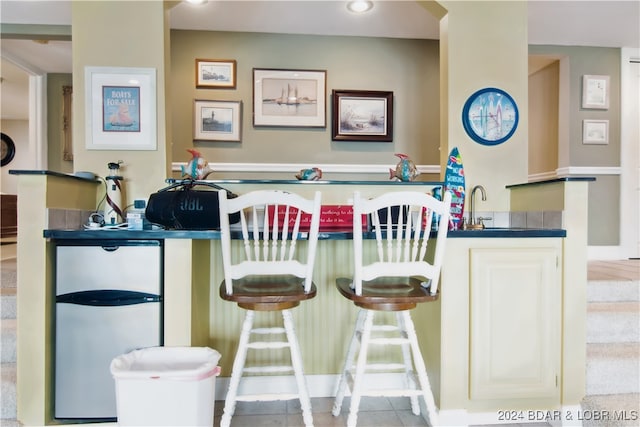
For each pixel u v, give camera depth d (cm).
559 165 387
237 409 200
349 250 217
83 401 165
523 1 241
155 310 166
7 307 217
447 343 179
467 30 237
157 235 165
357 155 354
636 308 227
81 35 215
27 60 398
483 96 237
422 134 359
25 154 751
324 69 349
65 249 164
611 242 382
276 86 345
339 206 215
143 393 144
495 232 180
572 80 373
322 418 190
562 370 185
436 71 359
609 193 381
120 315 165
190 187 201
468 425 182
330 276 216
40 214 165
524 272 181
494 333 180
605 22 318
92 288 165
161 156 217
